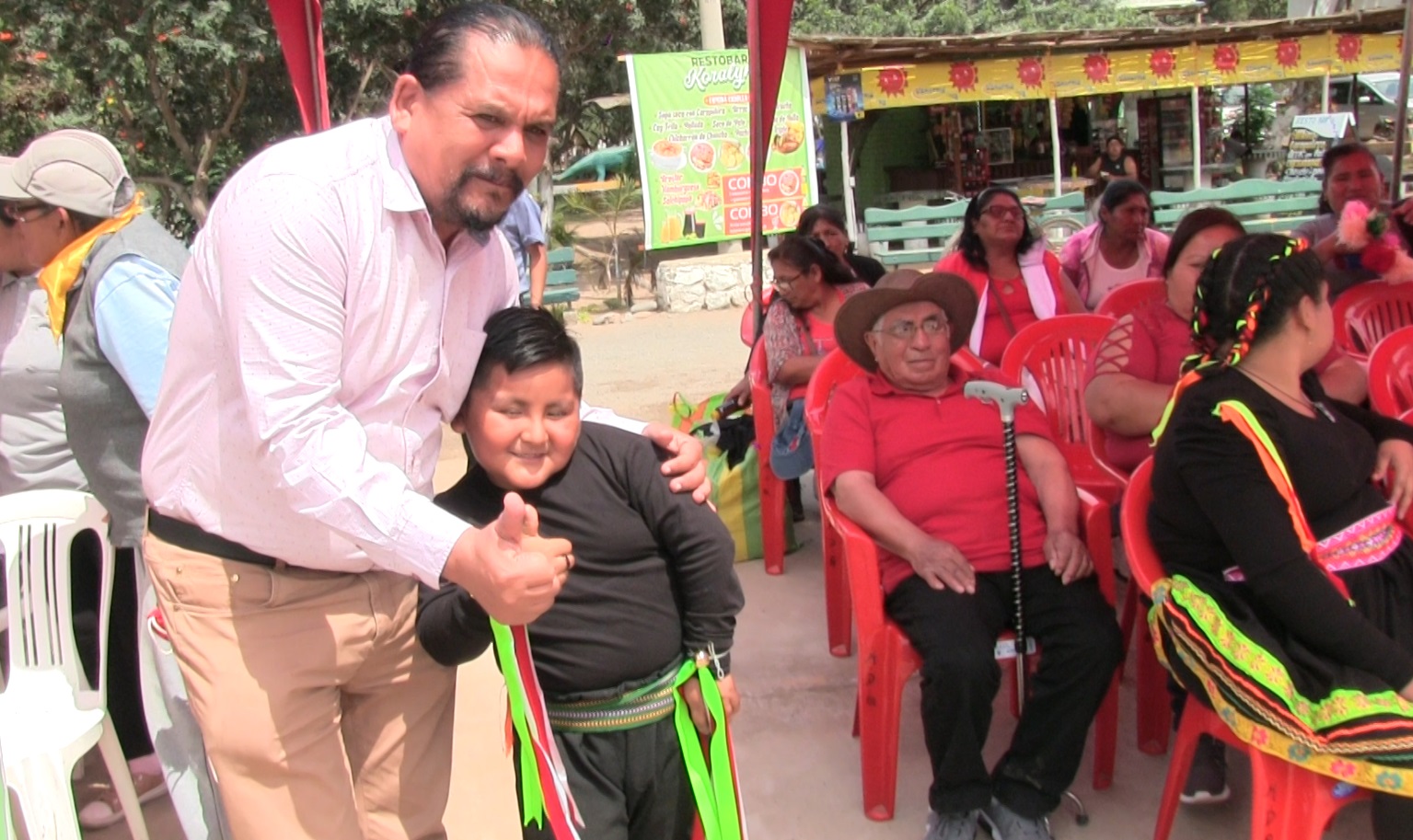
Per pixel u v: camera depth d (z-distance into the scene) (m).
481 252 1.92
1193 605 2.31
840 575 3.79
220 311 1.75
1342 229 3.77
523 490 1.98
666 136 12.19
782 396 4.50
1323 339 2.32
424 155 1.72
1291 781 2.21
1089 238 5.52
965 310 3.12
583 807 2.03
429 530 1.65
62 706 2.60
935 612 2.70
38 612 2.64
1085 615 2.66
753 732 3.38
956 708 2.59
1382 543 2.35
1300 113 20.05
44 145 2.38
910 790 3.04
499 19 1.71
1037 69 13.83
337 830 2.02
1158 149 17.97
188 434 1.88
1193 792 2.84
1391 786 2.08
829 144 17.11
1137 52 14.29
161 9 13.36
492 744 3.35
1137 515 2.60
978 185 17.45
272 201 1.66
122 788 2.68
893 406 3.06
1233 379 2.35
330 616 1.95
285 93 15.67
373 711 2.15
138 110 15.54
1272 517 2.20
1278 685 2.15
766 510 4.59
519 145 1.72
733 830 2.01
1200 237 3.28
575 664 1.99
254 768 1.94
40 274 2.45
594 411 2.11
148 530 2.01
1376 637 2.15
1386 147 16.31
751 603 4.34
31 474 2.88
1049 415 3.97
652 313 13.09
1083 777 3.04
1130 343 3.46
